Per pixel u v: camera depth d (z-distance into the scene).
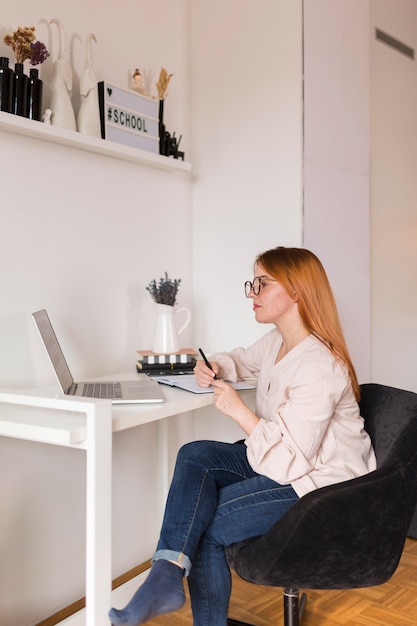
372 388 1.79
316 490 1.41
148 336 2.39
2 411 1.61
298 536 1.37
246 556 1.46
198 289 2.64
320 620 1.97
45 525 1.98
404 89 3.39
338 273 2.65
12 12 1.88
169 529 1.52
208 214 2.61
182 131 2.61
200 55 2.63
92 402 1.37
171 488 1.62
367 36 2.86
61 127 1.93
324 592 2.16
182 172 2.58
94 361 2.15
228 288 2.56
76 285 2.08
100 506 1.38
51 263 1.99
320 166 2.50
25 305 1.91
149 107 2.29
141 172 2.35
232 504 1.56
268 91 2.46
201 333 2.63
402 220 3.38
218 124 2.59
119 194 2.25
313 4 2.45
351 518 1.39
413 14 3.47
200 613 1.56
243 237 2.52
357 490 1.39
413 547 2.54
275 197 2.45
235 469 1.71
